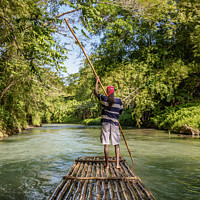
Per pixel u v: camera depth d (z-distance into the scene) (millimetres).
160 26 15773
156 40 14961
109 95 3457
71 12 7246
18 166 4148
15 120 12750
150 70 14062
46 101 15570
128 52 15883
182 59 15117
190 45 14711
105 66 15289
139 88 13859
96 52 15031
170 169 3766
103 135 3416
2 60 7074
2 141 8383
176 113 12398
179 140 7938
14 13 5367
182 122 10797
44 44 4723
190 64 13812
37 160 4719
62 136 10438
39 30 4574
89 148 6379
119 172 3104
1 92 10453
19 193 2688
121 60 15711
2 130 10773
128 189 2404
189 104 13391
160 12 13109
